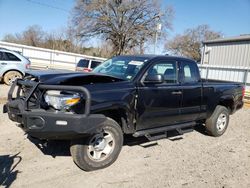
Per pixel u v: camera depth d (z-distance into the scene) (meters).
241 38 21.69
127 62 5.05
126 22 40.25
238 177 4.07
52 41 52.28
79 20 39.91
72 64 32.12
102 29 40.28
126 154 4.72
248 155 5.08
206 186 3.72
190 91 5.39
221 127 6.35
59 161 4.28
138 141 5.43
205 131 6.36
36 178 3.71
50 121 3.51
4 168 3.94
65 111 3.64
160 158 4.65
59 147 4.82
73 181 3.68
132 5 39.12
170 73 5.14
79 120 3.51
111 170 4.07
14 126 5.89
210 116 6.12
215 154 5.02
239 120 8.39
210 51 24.72
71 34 42.78
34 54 29.95
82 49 50.22
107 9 39.34
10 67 12.19
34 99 3.86
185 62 5.50
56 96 3.70
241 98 6.96
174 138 5.88
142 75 4.58
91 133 3.67
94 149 4.03
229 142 5.88
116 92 4.11
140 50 41.81
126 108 4.23
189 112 5.47
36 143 4.95
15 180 3.61
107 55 47.03
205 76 15.41
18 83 4.34
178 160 4.61
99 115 3.76
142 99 4.49
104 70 5.19
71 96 3.66
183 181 3.83
